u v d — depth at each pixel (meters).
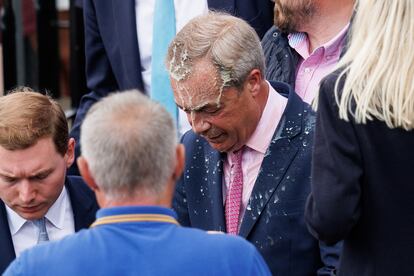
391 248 4.46
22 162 4.91
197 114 4.96
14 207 5.04
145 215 3.74
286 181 5.05
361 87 4.39
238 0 7.02
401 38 4.37
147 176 3.73
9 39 10.30
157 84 6.82
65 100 12.39
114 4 7.14
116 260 3.67
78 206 5.32
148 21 7.08
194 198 5.30
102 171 3.73
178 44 4.96
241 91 4.93
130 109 3.80
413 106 4.34
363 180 4.45
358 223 4.53
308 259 5.06
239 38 4.91
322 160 4.45
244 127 5.04
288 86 5.29
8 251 5.15
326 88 4.48
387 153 4.39
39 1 11.65
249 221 5.09
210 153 5.28
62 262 3.68
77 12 9.41
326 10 6.07
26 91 5.54
